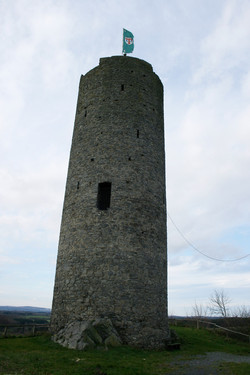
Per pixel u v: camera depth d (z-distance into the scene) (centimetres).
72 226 1499
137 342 1230
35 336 1354
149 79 1862
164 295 1452
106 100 1725
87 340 1108
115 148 1590
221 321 2164
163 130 1856
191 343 1495
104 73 1811
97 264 1355
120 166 1551
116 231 1410
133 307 1290
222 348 1440
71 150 1761
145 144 1656
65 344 1128
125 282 1323
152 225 1508
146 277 1378
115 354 1055
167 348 1299
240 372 886
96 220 1442
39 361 889
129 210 1467
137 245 1414
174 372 883
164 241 1567
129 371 836
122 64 1830
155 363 991
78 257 1403
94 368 838
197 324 2059
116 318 1255
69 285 1372
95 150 1609
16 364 843
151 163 1638
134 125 1669
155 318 1338
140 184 1548
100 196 1545
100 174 1541
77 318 1286
